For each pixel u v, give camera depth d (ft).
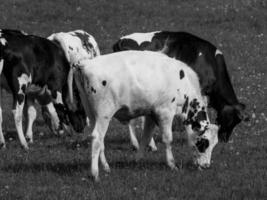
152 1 123.34
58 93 58.59
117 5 119.55
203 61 54.85
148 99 42.52
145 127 46.70
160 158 48.49
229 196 38.42
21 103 53.47
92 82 40.73
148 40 55.06
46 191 39.14
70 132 60.03
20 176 42.39
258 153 50.83
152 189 39.83
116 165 45.88
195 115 45.55
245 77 84.79
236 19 113.70
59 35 65.16
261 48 99.81
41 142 56.08
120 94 41.16
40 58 55.72
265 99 73.46
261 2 121.49
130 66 41.68
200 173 43.86
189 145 45.88
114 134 58.70
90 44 67.51
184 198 38.14
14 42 53.47
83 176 42.39
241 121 58.70
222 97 55.62
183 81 44.78
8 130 61.36
